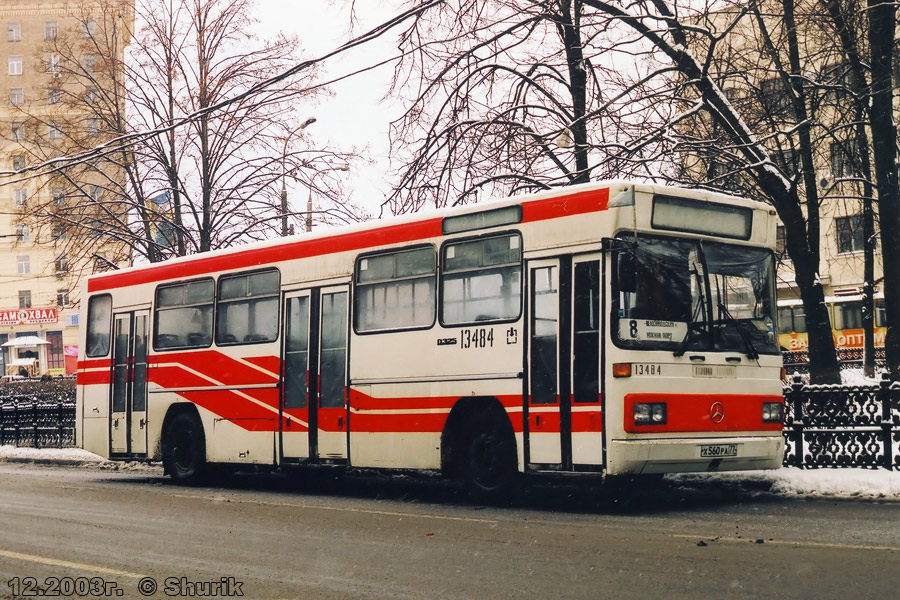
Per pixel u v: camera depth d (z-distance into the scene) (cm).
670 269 1150
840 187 2303
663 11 1798
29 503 1365
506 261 1220
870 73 1873
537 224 1190
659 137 1694
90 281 1869
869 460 1357
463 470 1270
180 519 1162
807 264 1892
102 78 3375
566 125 1866
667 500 1260
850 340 4712
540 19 1867
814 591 681
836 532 935
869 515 1057
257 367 1536
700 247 1180
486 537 964
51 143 3453
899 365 1856
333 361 1423
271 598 714
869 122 1877
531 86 1967
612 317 1105
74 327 8012
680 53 1730
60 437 2680
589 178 1884
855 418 1373
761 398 1195
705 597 674
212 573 809
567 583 734
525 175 1900
